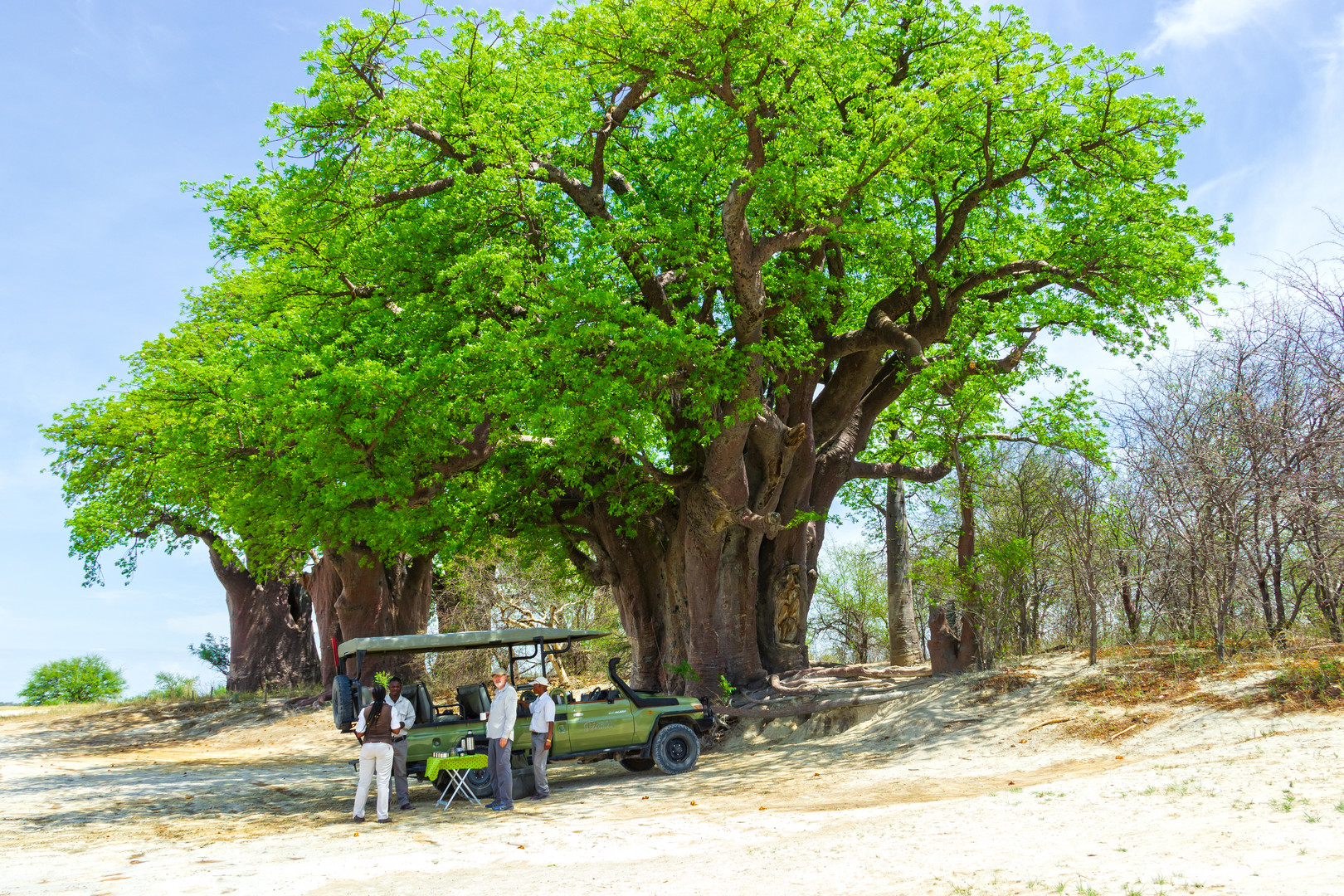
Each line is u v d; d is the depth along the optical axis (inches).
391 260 711.7
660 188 770.8
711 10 564.7
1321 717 390.6
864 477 968.9
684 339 623.2
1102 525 613.9
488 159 634.8
